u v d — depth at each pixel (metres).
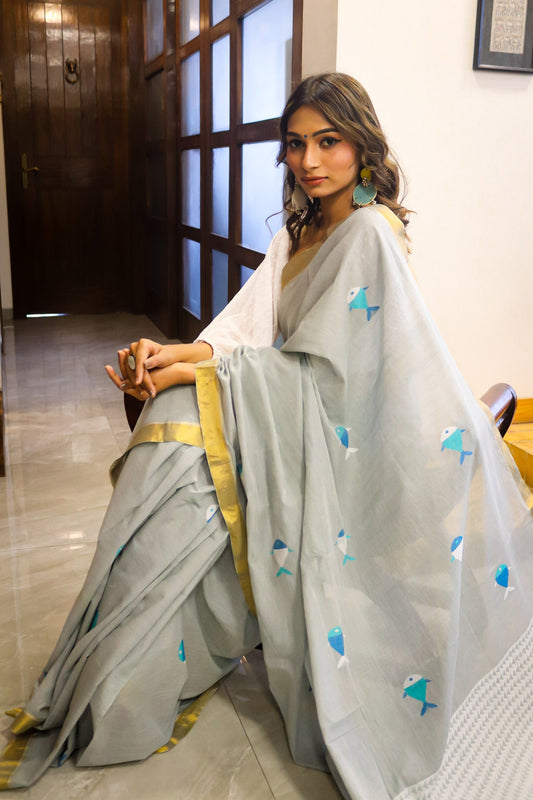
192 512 1.58
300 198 1.76
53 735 1.61
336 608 1.53
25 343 5.44
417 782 1.45
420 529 1.52
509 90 2.84
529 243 3.04
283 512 1.55
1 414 3.10
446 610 1.50
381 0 2.59
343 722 1.48
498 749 1.55
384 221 1.57
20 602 2.13
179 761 1.56
